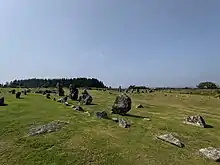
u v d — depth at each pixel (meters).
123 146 23.48
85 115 35.41
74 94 60.03
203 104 66.00
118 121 33.16
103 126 29.86
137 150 22.81
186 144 25.89
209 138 28.78
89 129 27.77
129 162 20.30
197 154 23.09
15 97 56.69
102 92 98.81
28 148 21.91
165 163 20.59
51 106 41.97
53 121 29.47
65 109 39.31
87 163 19.73
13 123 28.50
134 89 131.12
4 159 20.09
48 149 21.80
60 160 20.02
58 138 24.25
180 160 21.42
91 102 54.62
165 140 26.12
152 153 22.45
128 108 40.12
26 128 26.97
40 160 19.98
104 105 51.47
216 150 23.27
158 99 78.19
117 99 40.88
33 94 70.25
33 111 35.88
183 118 40.38
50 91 85.12
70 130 26.77
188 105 63.34
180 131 30.83
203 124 35.09
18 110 36.19
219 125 36.81
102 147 22.75
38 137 24.34
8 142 23.14
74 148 22.14
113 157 20.91
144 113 43.84
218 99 74.75
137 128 30.56
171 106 59.19
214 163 21.41
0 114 32.69
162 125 33.34
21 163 19.56
